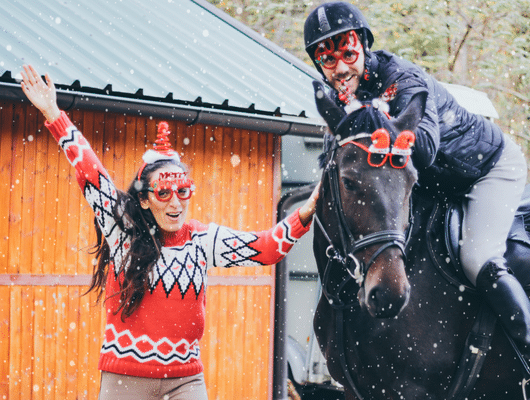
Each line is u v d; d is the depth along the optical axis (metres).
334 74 2.81
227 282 5.71
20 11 5.67
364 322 2.72
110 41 5.80
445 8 12.95
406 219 2.49
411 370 2.69
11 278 4.67
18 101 4.48
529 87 13.48
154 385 2.38
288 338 6.38
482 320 2.68
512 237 2.91
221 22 8.26
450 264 2.77
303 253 6.53
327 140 2.86
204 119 5.19
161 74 5.43
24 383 4.70
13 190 4.70
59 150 4.89
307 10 13.55
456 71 13.45
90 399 4.95
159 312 2.40
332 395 6.85
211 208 5.62
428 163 2.52
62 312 4.87
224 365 5.67
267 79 6.53
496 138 2.88
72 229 4.93
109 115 5.09
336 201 2.58
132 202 2.46
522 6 13.02
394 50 12.50
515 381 2.74
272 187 5.98
